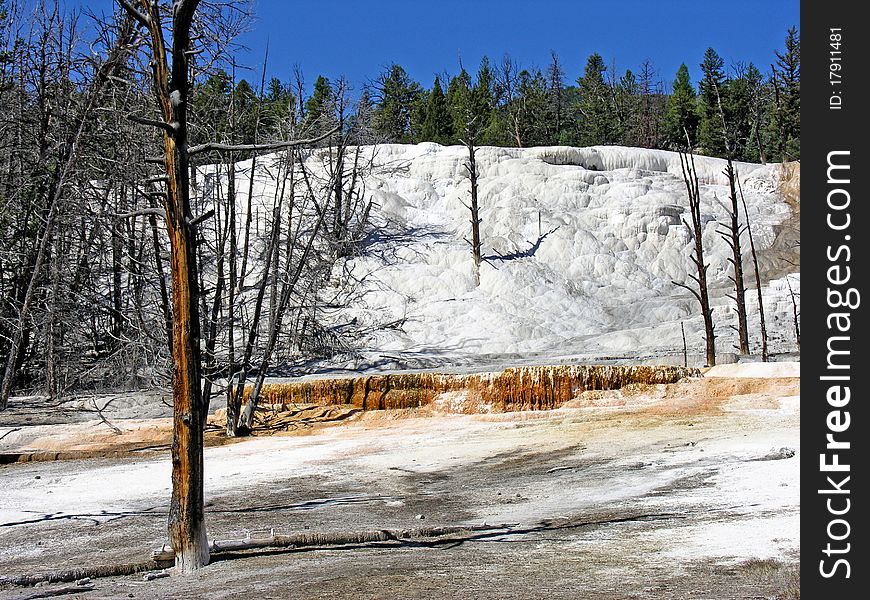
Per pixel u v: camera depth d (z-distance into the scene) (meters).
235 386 31.88
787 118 84.31
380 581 9.41
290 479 19.31
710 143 88.56
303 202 41.44
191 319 11.40
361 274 48.41
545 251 52.97
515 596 8.34
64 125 38.41
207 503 16.91
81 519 15.66
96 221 33.44
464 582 9.12
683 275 52.62
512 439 22.34
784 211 58.72
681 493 14.14
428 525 13.42
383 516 14.70
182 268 11.42
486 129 92.25
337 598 8.73
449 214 58.06
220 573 10.68
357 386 28.73
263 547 12.09
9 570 11.99
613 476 16.67
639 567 9.25
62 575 10.91
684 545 10.20
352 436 25.05
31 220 41.44
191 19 11.76
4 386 33.56
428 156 63.03
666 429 21.59
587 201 59.06
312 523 14.23
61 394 34.34
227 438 26.58
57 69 40.62
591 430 22.38
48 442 26.20
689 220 56.19
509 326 43.84
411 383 28.20
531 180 60.31
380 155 63.28
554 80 107.12
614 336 41.06
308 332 38.88
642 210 55.84
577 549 10.54
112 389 35.38
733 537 10.38
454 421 25.86
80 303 36.75
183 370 11.29
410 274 49.22
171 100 11.58
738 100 88.69
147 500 17.42
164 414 29.89
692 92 100.69
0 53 41.19
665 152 67.44
